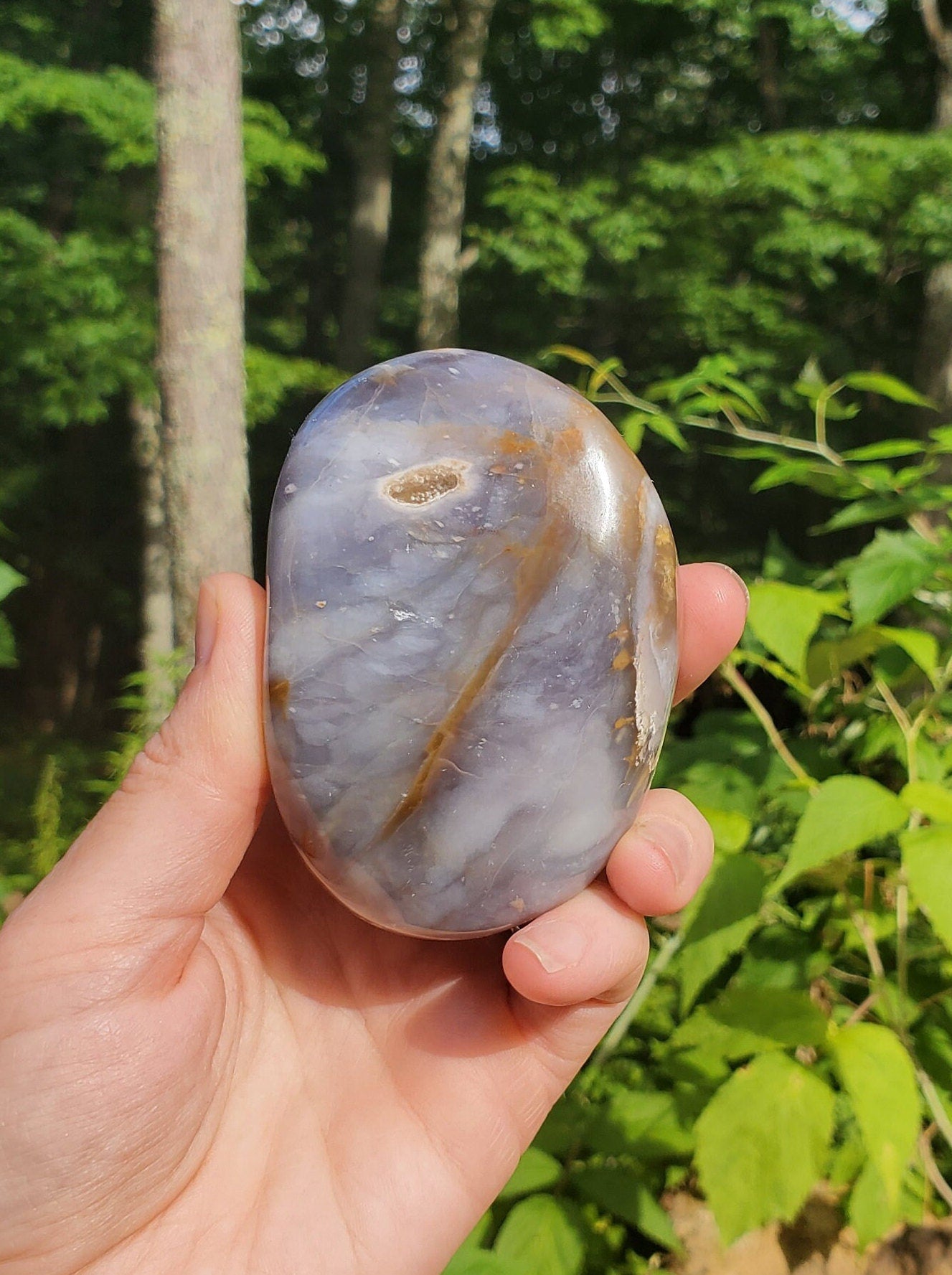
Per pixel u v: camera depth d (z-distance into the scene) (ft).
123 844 0.41
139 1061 0.40
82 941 0.40
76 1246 0.40
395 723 0.37
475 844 0.38
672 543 0.43
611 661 0.38
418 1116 0.46
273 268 5.32
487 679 0.37
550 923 0.41
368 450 0.38
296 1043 0.47
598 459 0.40
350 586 0.37
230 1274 0.41
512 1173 0.47
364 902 0.38
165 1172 0.42
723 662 0.61
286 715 0.37
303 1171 0.44
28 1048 0.39
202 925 0.44
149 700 1.98
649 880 0.42
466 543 0.37
